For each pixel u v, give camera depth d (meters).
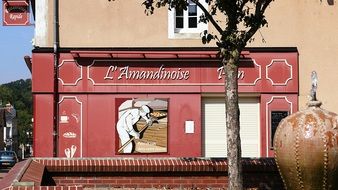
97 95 19.91
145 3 11.36
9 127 103.31
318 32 20.30
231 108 10.34
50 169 12.33
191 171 12.39
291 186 10.03
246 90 20.00
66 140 19.75
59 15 20.02
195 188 12.37
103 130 19.86
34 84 19.77
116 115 19.91
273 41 20.22
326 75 20.22
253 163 12.43
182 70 20.02
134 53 19.94
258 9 10.53
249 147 20.09
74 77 19.89
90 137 19.81
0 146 89.62
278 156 10.06
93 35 20.06
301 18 20.30
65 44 19.98
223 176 12.44
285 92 20.08
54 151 19.69
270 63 20.08
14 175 9.88
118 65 19.97
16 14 20.31
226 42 10.34
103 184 12.41
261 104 20.00
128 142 19.84
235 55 10.34
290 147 9.79
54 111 19.77
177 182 12.41
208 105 20.16
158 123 19.95
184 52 19.91
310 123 9.72
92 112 19.84
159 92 19.97
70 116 19.83
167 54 19.95
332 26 20.33
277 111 20.02
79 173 12.43
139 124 19.94
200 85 19.97
